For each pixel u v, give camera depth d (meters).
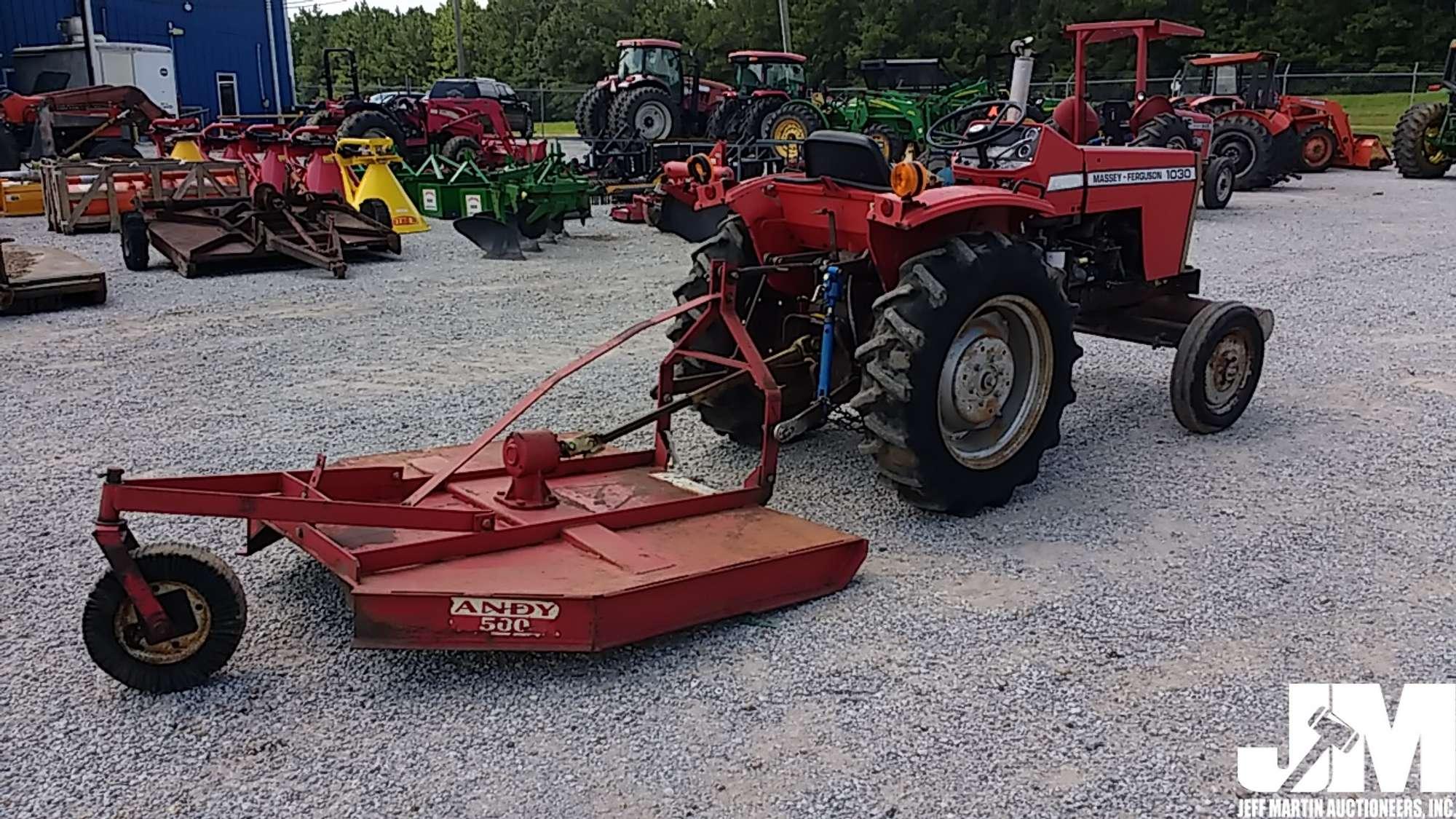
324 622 3.40
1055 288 4.18
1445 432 5.27
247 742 2.79
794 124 17.44
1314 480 4.65
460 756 2.74
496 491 3.75
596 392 5.89
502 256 10.60
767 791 2.60
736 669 3.14
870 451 4.06
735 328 4.03
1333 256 10.34
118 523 2.87
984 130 4.82
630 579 3.14
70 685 3.06
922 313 3.85
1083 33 12.65
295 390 5.96
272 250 9.76
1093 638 3.32
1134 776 2.67
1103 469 4.80
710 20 41.31
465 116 18.00
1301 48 33.88
